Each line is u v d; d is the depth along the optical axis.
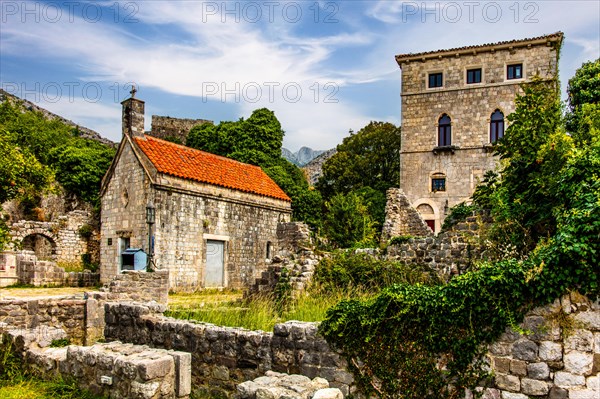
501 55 36.31
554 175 10.29
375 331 7.23
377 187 48.03
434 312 6.89
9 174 22.91
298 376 7.36
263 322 10.74
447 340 6.78
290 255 15.34
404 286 7.39
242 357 8.52
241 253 26.70
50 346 10.21
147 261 21.09
